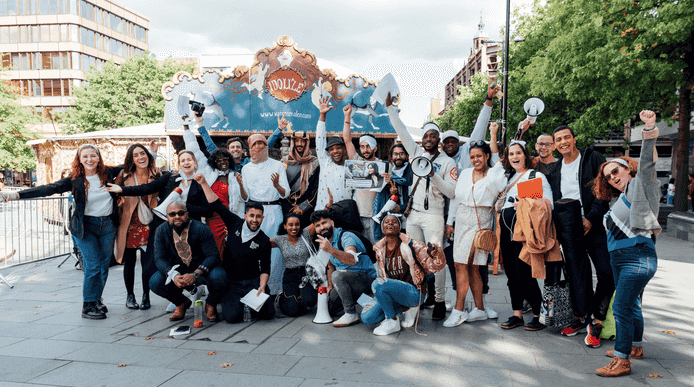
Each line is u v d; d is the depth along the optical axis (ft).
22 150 92.79
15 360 11.30
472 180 14.02
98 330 13.85
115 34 188.03
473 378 10.07
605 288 12.10
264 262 15.23
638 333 10.93
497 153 15.99
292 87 30.58
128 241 16.48
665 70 36.83
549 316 13.08
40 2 167.32
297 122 30.78
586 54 41.27
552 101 59.41
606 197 10.92
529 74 50.98
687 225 36.55
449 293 18.66
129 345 12.46
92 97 94.27
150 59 96.73
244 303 14.66
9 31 168.76
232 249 15.08
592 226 12.55
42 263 26.32
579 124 46.55
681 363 10.87
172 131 31.89
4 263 25.50
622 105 41.11
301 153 18.94
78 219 14.74
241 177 17.28
